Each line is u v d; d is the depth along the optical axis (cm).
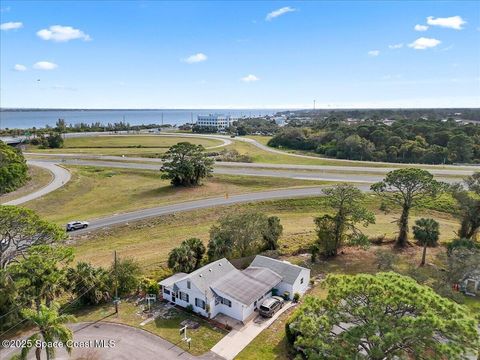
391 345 1736
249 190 7306
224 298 3144
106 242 4875
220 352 2653
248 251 4334
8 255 3119
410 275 3341
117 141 15412
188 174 7588
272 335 2870
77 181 8000
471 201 4453
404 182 4450
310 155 12862
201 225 5553
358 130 13812
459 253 3556
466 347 1686
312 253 4284
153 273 3812
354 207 4334
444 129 13012
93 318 3069
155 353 2623
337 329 2262
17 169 7612
